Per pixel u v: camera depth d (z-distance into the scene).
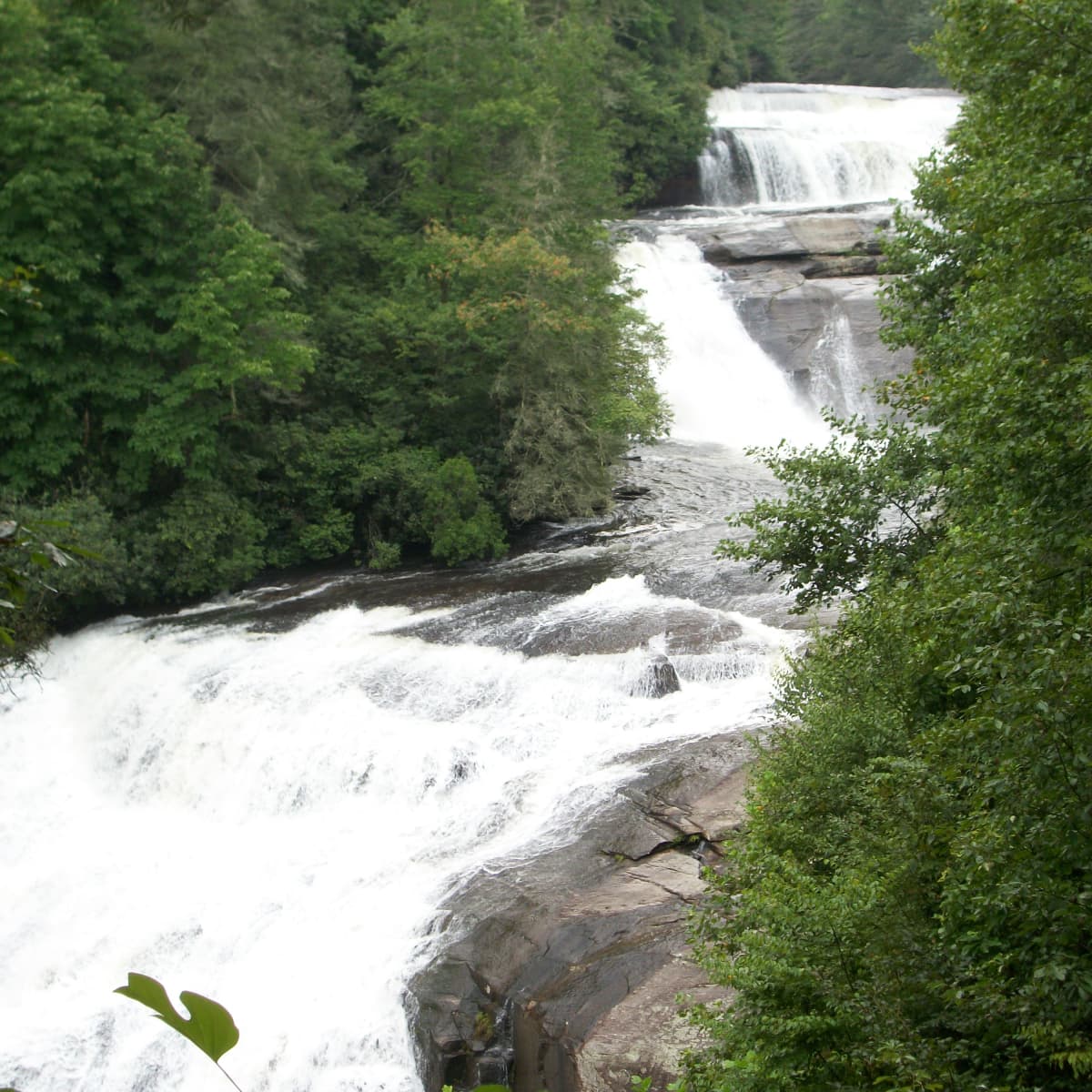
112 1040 15.87
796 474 16.06
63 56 27.95
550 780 18.42
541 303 31.14
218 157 31.55
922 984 8.91
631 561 28.23
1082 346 10.61
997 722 7.97
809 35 85.69
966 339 14.12
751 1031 9.16
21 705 24.50
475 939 14.99
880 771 12.25
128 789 22.55
